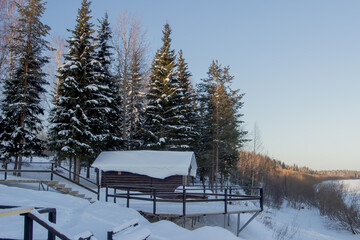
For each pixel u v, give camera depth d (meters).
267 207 43.06
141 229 6.79
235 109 39.16
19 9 22.88
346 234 34.03
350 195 51.53
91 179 31.05
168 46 32.09
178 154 23.92
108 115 26.33
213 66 38.47
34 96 23.23
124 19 29.44
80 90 22.98
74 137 22.52
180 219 16.11
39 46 23.11
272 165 75.44
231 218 19.05
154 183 21.86
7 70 24.52
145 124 30.48
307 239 22.75
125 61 28.55
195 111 37.66
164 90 29.73
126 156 24.05
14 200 11.10
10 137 21.88
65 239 4.20
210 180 39.25
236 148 37.44
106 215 10.89
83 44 24.25
